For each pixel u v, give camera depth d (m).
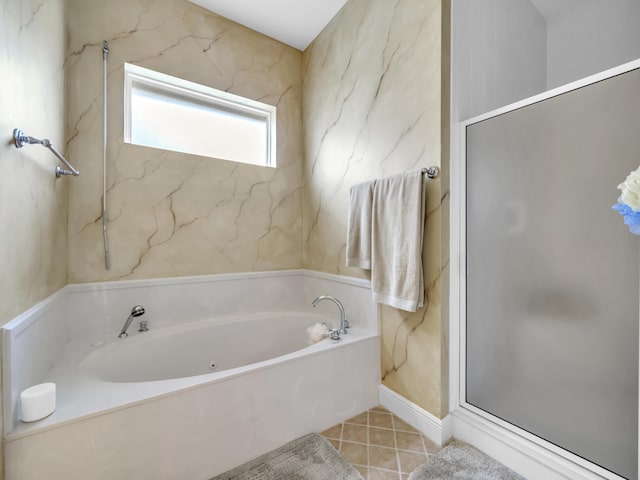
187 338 1.89
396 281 1.53
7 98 0.95
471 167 1.47
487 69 1.65
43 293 1.28
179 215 1.98
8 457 0.91
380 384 1.79
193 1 2.01
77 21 1.66
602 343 1.06
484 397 1.43
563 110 1.15
